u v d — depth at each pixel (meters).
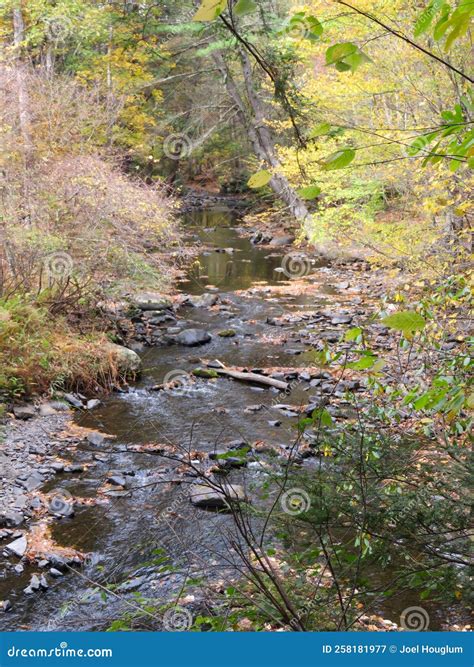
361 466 2.45
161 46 17.50
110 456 5.98
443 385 2.21
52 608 3.87
